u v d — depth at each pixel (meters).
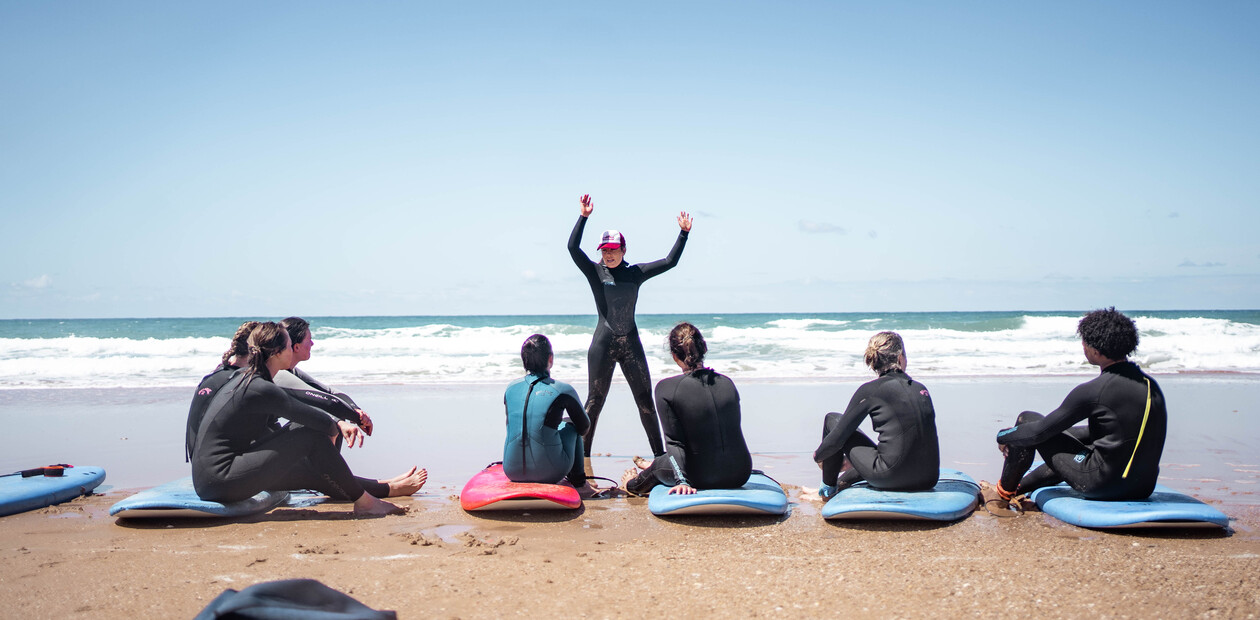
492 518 4.70
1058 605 3.07
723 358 17.92
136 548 3.97
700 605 3.12
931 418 4.69
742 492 4.72
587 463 6.30
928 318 53.81
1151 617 2.93
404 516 4.75
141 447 7.17
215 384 4.76
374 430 8.21
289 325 5.08
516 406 4.93
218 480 4.45
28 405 10.07
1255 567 3.54
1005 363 16.20
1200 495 5.17
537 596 3.24
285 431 4.68
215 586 3.37
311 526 4.48
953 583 3.36
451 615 3.01
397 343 22.67
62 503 5.05
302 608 2.51
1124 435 4.25
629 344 5.98
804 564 3.69
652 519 4.69
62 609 3.10
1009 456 4.74
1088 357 4.49
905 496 4.53
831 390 11.56
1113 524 4.14
